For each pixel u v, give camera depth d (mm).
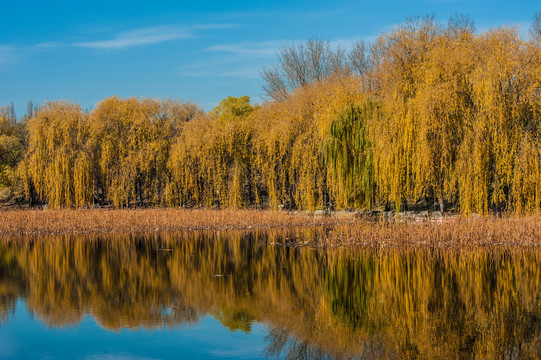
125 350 13266
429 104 25406
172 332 14648
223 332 14602
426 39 30562
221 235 34625
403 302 17000
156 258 26250
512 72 24844
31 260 26016
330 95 40562
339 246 28344
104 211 42781
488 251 25344
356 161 33344
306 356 12594
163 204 50188
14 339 14188
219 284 20344
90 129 47656
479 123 24484
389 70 31109
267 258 25531
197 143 46562
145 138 50188
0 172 57781
